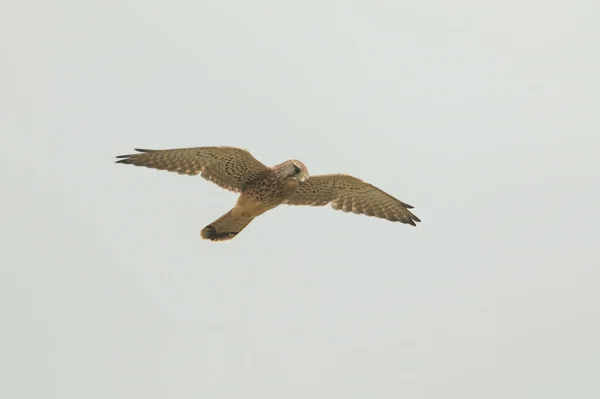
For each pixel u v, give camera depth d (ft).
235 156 34.47
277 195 36.19
